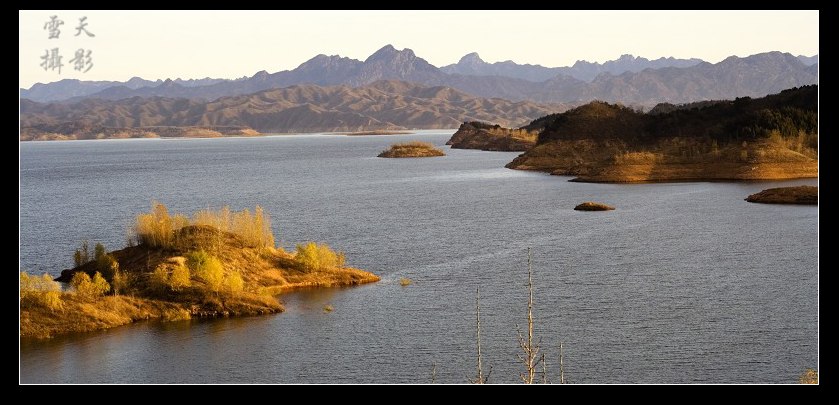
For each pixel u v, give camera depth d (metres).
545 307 62.75
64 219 124.88
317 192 164.88
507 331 56.66
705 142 189.25
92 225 117.31
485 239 97.06
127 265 69.31
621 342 53.81
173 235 72.56
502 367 49.38
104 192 173.25
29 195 167.25
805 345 52.81
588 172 182.00
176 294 62.72
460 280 72.94
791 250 86.06
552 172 195.75
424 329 57.22
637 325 57.56
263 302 62.66
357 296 66.81
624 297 65.69
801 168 167.38
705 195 140.75
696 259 81.69
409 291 68.56
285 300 65.62
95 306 59.53
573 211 122.81
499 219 115.44
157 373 48.59
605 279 72.50
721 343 53.41
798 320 58.50
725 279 72.06
